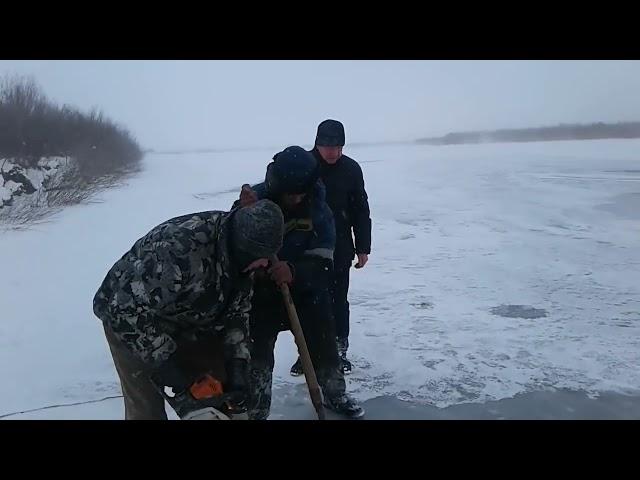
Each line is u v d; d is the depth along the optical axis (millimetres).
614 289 6574
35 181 17672
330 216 3682
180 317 2684
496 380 4328
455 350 4883
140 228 12352
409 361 4676
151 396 2828
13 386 4328
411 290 6715
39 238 11234
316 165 3223
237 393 2729
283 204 3275
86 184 18797
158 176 29562
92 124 28906
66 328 5773
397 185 18875
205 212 2711
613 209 12203
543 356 4734
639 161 24531
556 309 5902
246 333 2898
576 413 3846
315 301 3584
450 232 10523
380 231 10852
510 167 23719
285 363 4734
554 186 16469
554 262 7914
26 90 20672
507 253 8594
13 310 6445
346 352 4758
